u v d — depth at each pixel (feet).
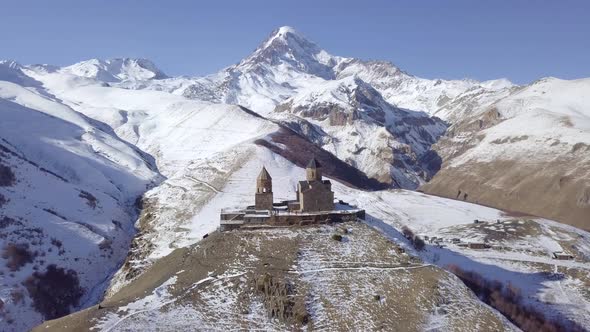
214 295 231.30
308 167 345.51
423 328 215.92
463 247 415.23
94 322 208.95
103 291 371.56
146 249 415.85
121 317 212.84
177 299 227.20
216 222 433.07
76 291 367.25
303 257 263.70
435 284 242.37
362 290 238.68
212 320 215.31
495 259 387.75
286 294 232.53
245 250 270.87
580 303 323.78
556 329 282.97
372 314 223.71
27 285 345.72
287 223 306.76
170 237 423.64
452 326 218.59
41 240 392.88
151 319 211.82
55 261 378.73
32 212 423.23
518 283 346.13
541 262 385.70
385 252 273.33
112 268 408.87
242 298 229.86
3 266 352.49
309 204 332.60
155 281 253.85
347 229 297.74
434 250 383.86
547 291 336.49
